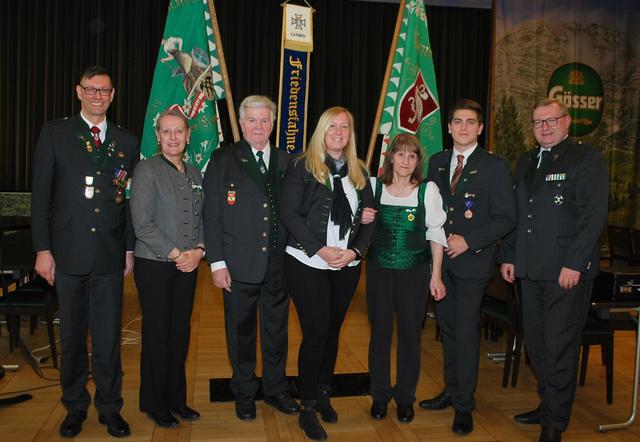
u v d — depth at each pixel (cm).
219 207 272
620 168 895
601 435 283
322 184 265
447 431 281
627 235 564
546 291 274
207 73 422
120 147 270
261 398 316
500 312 370
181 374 285
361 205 272
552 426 270
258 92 810
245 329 284
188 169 280
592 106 879
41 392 324
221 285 272
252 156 276
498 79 848
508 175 279
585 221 260
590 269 267
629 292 292
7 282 438
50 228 260
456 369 299
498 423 294
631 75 884
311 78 821
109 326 269
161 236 258
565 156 274
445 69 855
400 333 287
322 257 258
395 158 275
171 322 276
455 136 284
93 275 262
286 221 263
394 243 278
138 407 304
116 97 778
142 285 267
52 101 774
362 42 830
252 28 805
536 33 852
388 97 460
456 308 287
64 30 771
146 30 779
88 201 257
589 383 361
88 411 296
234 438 268
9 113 767
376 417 292
